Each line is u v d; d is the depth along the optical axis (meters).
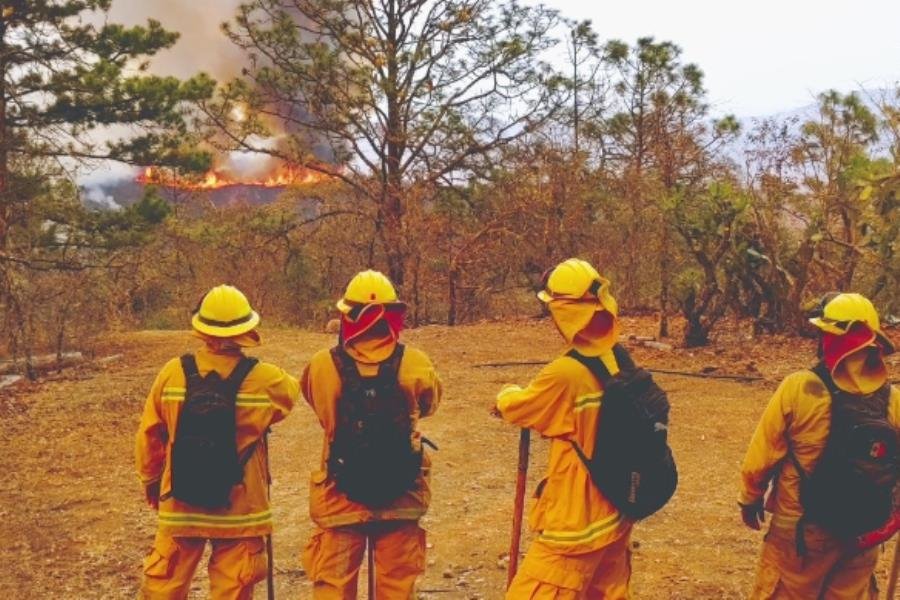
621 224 21.17
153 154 19.30
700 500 7.52
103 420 11.11
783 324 14.45
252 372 4.61
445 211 25.58
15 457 9.49
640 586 5.88
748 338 14.53
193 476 4.42
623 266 21.00
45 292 17.88
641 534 6.79
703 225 13.88
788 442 4.09
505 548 6.66
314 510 4.65
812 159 16.91
